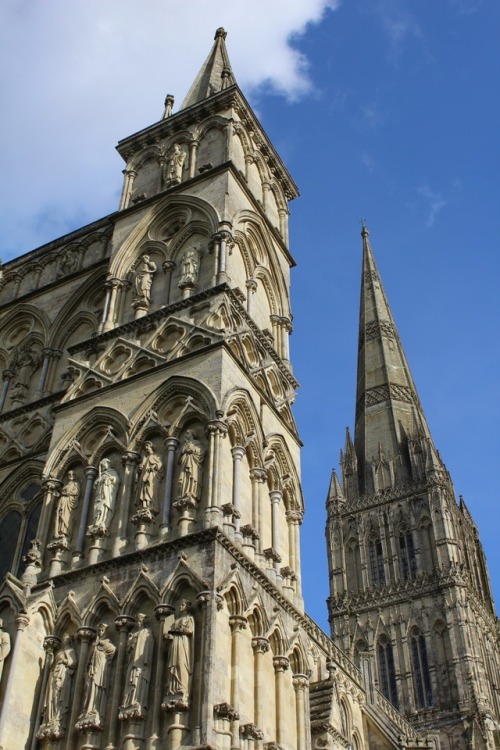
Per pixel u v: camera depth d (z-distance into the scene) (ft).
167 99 141.28
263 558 90.99
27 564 88.53
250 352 105.09
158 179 127.03
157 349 101.71
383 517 351.25
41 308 127.44
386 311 446.19
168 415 94.68
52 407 106.63
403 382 408.46
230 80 153.07
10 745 74.95
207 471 87.66
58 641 82.43
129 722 72.59
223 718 72.23
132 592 80.79
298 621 91.71
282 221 135.13
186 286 107.86
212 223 113.19
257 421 97.60
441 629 307.17
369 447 381.40
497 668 320.09
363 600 328.29
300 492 104.27
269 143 138.41
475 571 350.64
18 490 108.58
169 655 74.84
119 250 117.50
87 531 89.56
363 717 152.56
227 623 79.25
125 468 92.02
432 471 352.08
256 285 116.88
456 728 278.05
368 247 491.72
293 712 85.05
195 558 80.69
